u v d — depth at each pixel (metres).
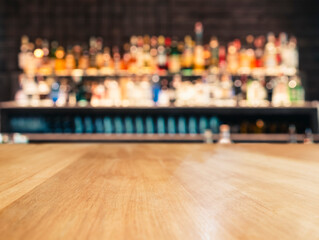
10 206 0.33
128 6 3.38
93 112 2.77
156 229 0.26
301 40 3.44
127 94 2.86
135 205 0.34
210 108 2.77
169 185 0.45
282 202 0.35
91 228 0.26
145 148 1.01
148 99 2.86
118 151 0.90
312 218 0.29
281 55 3.00
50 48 3.33
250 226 0.27
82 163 0.67
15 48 3.35
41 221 0.28
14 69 3.35
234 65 2.98
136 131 2.86
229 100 2.90
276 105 2.83
